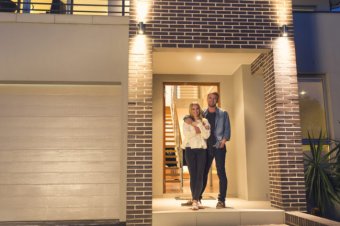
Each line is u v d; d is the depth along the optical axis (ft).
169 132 36.99
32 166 21.01
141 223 19.27
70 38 20.86
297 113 20.76
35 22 20.68
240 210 19.30
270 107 21.65
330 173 22.61
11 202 20.61
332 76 26.48
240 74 25.88
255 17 21.62
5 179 20.77
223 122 21.15
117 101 21.94
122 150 20.21
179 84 27.66
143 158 19.93
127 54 20.99
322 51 26.73
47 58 20.59
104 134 21.63
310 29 26.96
